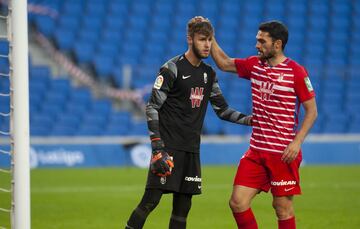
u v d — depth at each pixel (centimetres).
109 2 8588
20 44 2041
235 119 2416
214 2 8975
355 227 3109
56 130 6681
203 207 3747
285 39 2283
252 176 2325
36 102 6994
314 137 6575
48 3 8312
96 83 7412
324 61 8656
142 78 7394
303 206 3788
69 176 5203
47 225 3131
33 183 4775
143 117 7119
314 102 2269
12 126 2070
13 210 2077
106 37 8131
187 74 2275
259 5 9100
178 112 2288
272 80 2273
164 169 2216
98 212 3544
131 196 4175
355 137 6625
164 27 8494
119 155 6041
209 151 6238
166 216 3409
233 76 7738
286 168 2292
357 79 8175
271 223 3234
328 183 4925
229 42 8525
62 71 7544
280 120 2278
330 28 9062
